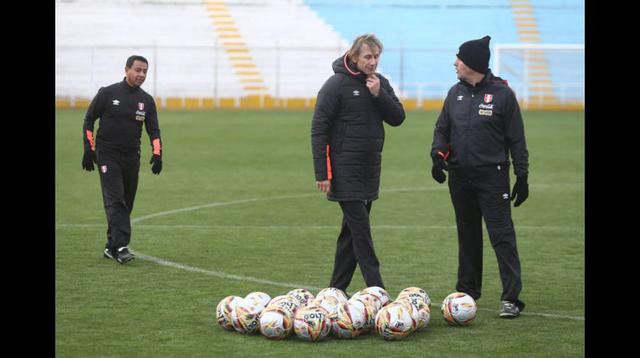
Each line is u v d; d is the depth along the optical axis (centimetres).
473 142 1075
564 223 1766
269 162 2848
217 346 916
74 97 5372
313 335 928
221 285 1209
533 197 2136
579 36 6019
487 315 1060
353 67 1066
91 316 1030
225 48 5634
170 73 5659
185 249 1476
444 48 5928
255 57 5788
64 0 5847
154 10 5938
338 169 1067
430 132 3919
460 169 1088
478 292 1131
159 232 1642
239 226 1716
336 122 1066
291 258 1409
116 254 1347
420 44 5972
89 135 1341
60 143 3300
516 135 1070
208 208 1942
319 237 1603
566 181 2441
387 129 4044
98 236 1574
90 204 1962
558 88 5734
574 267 1343
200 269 1316
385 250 1482
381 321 942
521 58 5925
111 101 1344
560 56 5925
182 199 2072
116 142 1350
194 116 4728
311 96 5716
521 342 938
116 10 5900
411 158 2984
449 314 1001
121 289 1173
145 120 1387
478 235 1117
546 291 1184
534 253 1459
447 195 2167
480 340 945
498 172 1073
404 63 5850
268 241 1559
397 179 2475
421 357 882
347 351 902
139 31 5847
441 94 5725
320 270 1319
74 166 2670
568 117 4862
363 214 1070
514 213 1898
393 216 1850
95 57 5634
